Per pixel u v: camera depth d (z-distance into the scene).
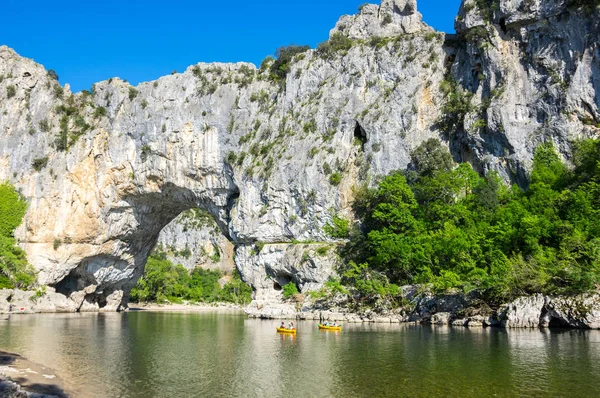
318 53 78.88
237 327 55.19
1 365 29.41
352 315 54.50
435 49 71.25
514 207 50.97
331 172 70.56
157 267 138.50
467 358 29.34
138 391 23.73
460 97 65.56
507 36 63.66
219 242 175.88
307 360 30.92
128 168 84.88
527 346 32.53
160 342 41.41
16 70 92.19
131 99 86.75
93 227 85.94
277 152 74.88
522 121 60.19
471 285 45.28
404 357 30.48
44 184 86.06
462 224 56.06
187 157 81.06
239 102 80.81
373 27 79.94
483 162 61.62
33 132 88.50
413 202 60.19
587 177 51.03
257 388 24.08
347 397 22.09
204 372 27.92
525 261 45.97
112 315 82.69
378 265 58.88
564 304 40.25
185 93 83.25
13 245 81.50
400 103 69.88
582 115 56.53
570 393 21.64
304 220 70.56
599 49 56.41
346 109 72.69
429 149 63.94
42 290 83.38
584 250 43.34
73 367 29.59
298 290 67.81
